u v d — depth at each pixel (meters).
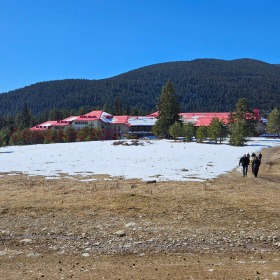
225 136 78.94
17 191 24.75
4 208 19.14
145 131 135.62
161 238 13.89
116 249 12.73
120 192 22.89
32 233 14.88
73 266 10.91
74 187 25.89
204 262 11.19
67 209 18.67
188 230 14.88
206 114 149.75
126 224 15.83
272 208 18.66
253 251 12.34
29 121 158.62
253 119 97.12
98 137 113.38
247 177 31.89
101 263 11.21
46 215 17.69
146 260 11.49
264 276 9.66
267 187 26.00
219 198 21.09
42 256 12.01
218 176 32.03
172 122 95.81
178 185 26.23
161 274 10.04
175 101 96.88
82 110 182.38
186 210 18.22
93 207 18.91
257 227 15.27
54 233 14.82
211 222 16.08
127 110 194.25
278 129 111.44
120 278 9.74
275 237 13.89
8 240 13.98
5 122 164.12
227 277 9.65
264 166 42.78
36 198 21.58
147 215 17.33
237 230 14.85
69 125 125.25
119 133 135.25
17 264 11.19
